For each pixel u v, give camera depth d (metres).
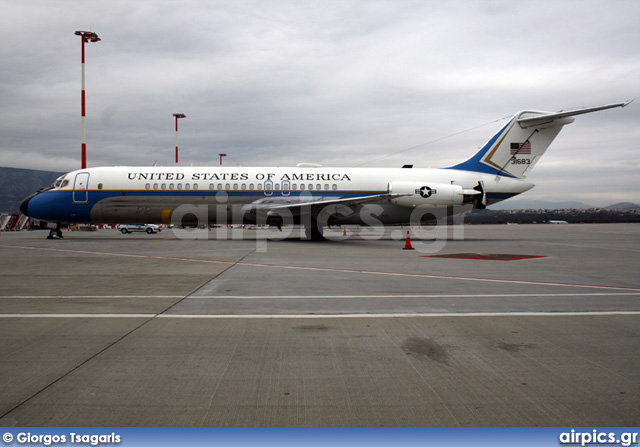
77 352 5.71
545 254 19.66
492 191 28.31
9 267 14.13
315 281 11.52
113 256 17.64
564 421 4.00
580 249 22.62
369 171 27.61
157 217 26.38
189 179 26.30
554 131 28.28
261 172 26.83
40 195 26.66
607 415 4.10
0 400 4.32
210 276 12.30
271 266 14.65
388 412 4.14
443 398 4.42
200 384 4.73
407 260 16.77
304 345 6.05
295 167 27.69
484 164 28.42
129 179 26.27
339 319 7.47
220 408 4.20
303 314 7.82
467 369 5.18
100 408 4.18
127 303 8.68
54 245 23.47
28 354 5.62
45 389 4.57
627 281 11.77
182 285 10.80
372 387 4.68
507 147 28.30
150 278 11.91
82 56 39.06
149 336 6.43
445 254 19.38
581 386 4.71
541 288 10.59
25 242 25.98
